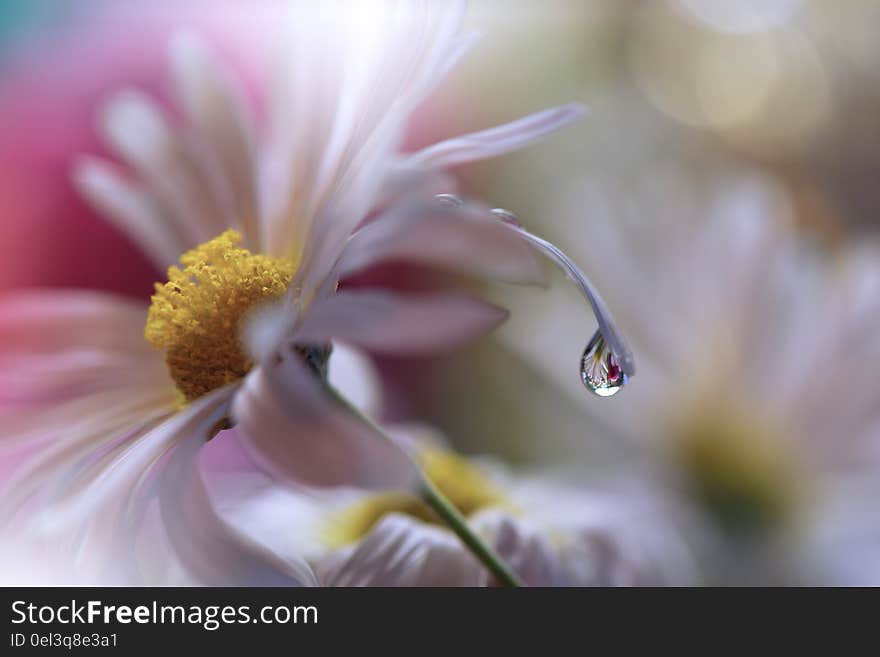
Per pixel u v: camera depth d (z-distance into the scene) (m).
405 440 0.20
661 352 0.24
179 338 0.17
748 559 0.22
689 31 0.31
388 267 0.24
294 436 0.15
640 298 0.24
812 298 0.23
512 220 0.16
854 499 0.22
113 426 0.18
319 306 0.16
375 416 0.20
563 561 0.19
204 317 0.17
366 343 0.15
